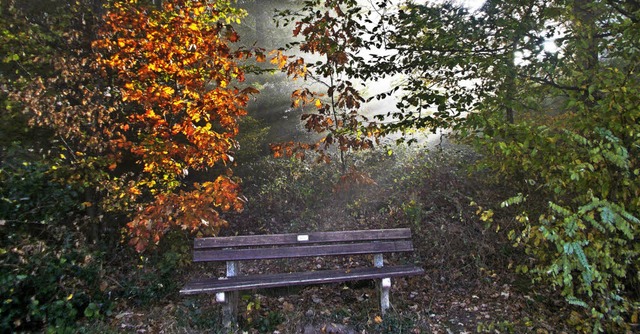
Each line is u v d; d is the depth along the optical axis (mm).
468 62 4781
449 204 6496
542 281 4742
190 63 5699
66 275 4527
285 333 4016
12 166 4941
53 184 5105
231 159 5730
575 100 3725
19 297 4145
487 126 4320
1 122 5516
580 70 4387
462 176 6859
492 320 4215
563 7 4398
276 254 4535
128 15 5512
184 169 5891
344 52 5562
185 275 5742
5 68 5832
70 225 5539
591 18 4348
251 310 4508
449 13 5012
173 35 5492
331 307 4598
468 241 5625
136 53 5703
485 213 4617
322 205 7473
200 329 4086
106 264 5676
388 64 5617
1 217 4484
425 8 5035
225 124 5848
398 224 6355
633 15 3996
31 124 5305
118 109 6199
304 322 4203
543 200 5316
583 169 3359
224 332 3990
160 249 6176
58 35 5801
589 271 3131
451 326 4152
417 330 4043
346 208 7230
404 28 5359
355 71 5836
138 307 4785
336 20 5703
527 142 3787
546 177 3932
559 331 3893
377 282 4523
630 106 3307
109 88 5820
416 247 5887
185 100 5797
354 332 4012
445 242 5746
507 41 4793
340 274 4375
